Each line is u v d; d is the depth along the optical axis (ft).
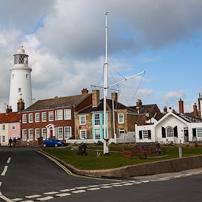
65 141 187.21
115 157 79.51
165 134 158.10
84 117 182.50
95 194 34.32
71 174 53.67
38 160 77.71
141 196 32.19
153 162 55.36
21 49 265.34
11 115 237.66
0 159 80.53
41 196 34.09
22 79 258.16
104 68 89.56
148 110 242.78
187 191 34.47
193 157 65.72
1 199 32.65
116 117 175.11
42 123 204.13
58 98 214.07
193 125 147.23
